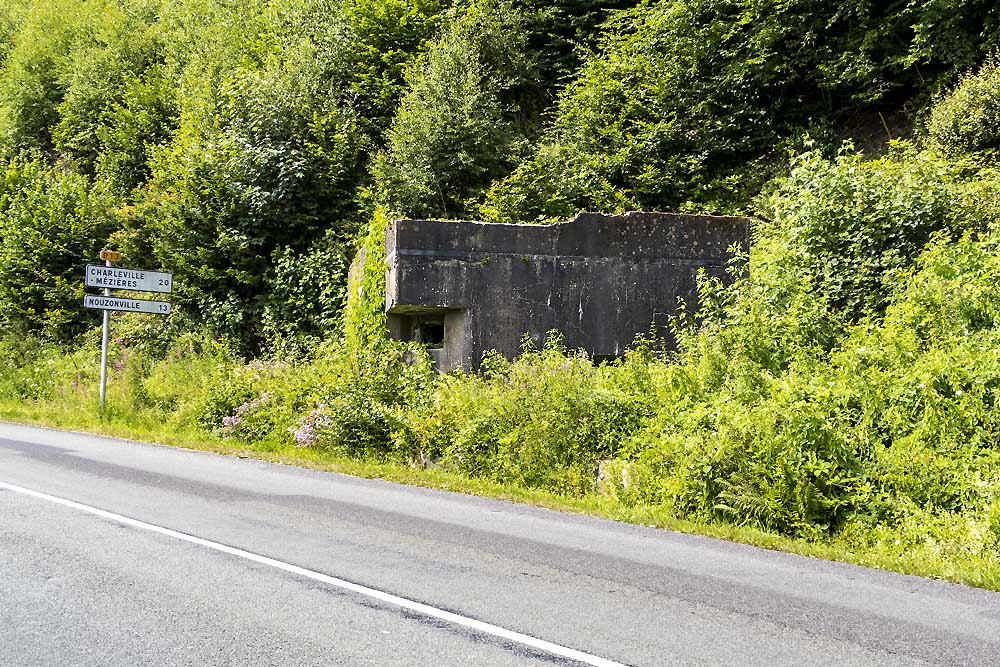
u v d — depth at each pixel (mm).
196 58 30828
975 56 19844
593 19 28641
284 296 21047
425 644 4352
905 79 21875
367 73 26797
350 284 17781
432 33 27688
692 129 22781
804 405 8602
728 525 7922
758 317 11172
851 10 21938
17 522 6906
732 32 22781
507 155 22844
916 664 4301
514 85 26781
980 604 5480
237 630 4492
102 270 15344
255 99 23109
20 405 18406
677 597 5363
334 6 29203
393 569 5793
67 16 38656
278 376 14102
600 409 10531
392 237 14070
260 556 6027
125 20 37094
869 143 21781
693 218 14445
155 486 8836
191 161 22344
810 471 8234
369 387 12359
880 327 11539
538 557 6301
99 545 6215
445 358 14352
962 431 8672
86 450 11617
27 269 24203
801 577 6051
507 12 27125
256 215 21797
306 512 7695
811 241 14133
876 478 8266
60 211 24938
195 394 14633
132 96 31875
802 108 23453
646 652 4328
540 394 10875
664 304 14273
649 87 23156
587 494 9594
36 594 5039
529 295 14047
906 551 7254
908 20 21484
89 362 19750
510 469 10258
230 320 20984
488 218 20625
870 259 13555
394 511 7902
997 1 19703
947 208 14023
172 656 4102
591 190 21594
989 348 9555
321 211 22609
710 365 10641
